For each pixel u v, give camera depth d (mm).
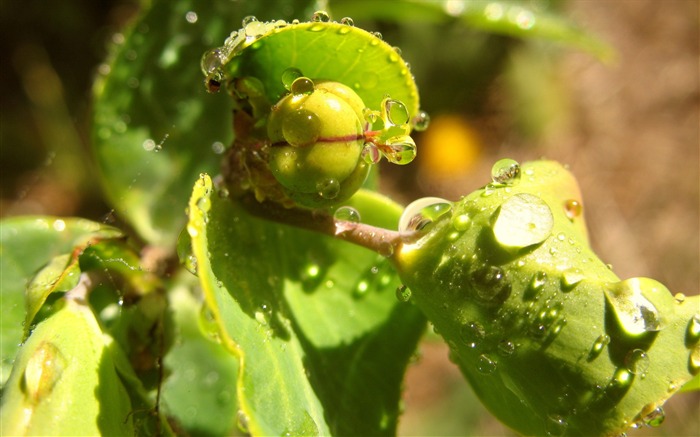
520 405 88
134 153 108
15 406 85
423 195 319
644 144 368
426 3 119
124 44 108
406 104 91
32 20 268
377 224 97
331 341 95
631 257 351
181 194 109
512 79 314
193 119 109
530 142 328
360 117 87
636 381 84
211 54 88
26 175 254
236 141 91
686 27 393
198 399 109
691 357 84
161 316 96
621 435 85
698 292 345
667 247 353
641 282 85
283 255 95
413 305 96
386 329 96
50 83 260
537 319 85
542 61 332
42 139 257
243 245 92
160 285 97
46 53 267
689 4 402
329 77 90
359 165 87
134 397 90
